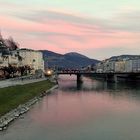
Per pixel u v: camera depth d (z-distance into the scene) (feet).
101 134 269.03
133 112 378.73
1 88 464.24
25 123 308.81
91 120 329.31
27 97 485.97
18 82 614.34
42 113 370.73
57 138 255.91
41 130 280.10
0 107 354.13
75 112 380.58
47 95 596.70
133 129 286.87
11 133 268.00
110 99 518.78
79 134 268.82
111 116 352.69
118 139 252.21
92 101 495.00
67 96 575.38
